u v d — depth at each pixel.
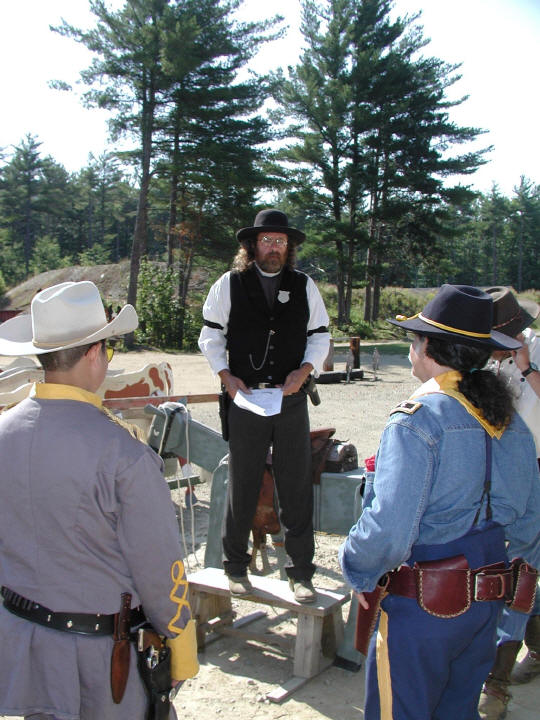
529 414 3.71
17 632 1.97
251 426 3.63
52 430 1.98
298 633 3.62
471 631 2.22
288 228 3.62
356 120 36.81
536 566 2.74
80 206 104.19
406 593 2.24
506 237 101.50
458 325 2.36
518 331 3.57
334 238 38.50
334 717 3.27
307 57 38.34
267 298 3.70
